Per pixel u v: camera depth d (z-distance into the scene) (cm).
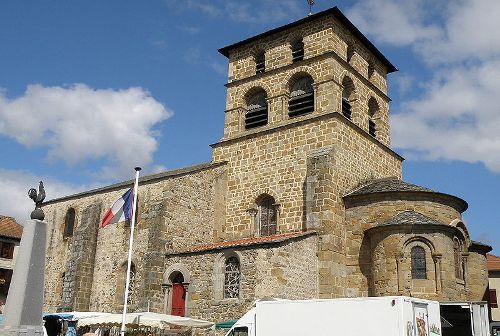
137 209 3453
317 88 3447
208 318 2738
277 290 2562
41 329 1530
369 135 3562
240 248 2739
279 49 3762
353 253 2994
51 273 3925
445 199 2981
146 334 2786
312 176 3095
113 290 3381
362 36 3800
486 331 2089
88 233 3600
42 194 1642
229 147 3662
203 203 3409
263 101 3769
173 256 3030
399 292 2650
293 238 2758
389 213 2945
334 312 1828
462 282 2862
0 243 5069
